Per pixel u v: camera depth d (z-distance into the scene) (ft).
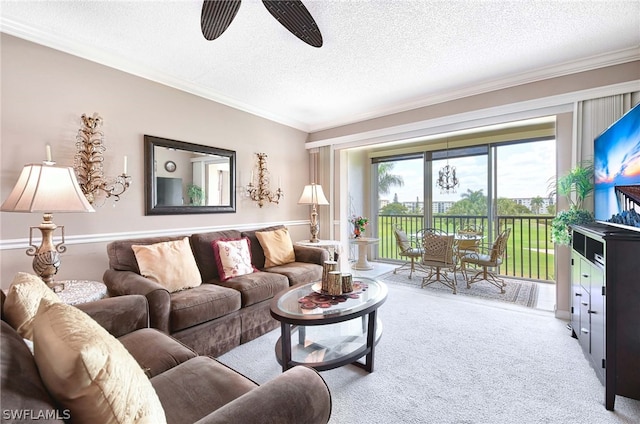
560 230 8.25
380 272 16.10
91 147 8.03
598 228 6.46
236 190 11.99
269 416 2.46
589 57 8.57
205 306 6.81
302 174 15.37
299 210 15.10
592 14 6.70
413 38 7.63
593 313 5.98
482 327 8.55
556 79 9.23
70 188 5.65
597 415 4.94
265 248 10.64
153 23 6.95
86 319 2.45
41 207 5.23
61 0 6.13
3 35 6.77
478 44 7.93
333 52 8.29
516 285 13.25
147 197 9.20
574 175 8.16
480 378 6.01
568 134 9.12
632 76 8.18
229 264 8.87
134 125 8.95
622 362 5.10
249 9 6.43
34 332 2.39
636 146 5.48
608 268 5.20
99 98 8.23
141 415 2.12
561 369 6.30
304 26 6.11
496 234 15.49
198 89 10.51
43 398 1.84
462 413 5.00
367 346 6.32
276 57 8.55
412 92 11.21
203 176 10.80
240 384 3.65
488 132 15.60
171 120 9.86
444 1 6.28
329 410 2.94
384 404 5.26
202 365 4.08
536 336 7.92
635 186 5.52
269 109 13.08
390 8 6.47
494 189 15.53
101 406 1.92
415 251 14.33
